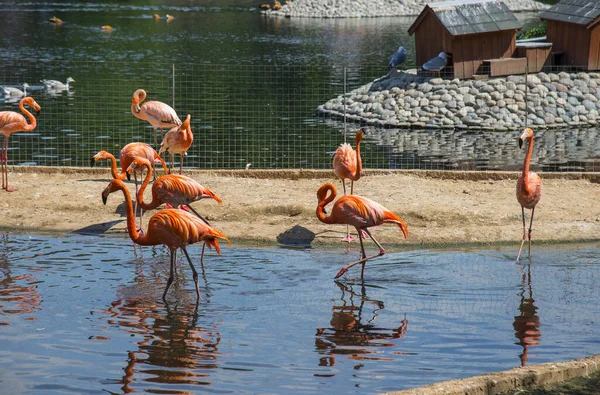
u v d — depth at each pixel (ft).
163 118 51.98
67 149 72.95
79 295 34.09
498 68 92.32
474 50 92.84
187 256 33.68
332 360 27.58
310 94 104.78
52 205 47.16
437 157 73.00
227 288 35.35
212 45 153.58
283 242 42.73
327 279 36.81
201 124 85.81
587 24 90.43
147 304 33.14
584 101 89.97
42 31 171.12
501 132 85.56
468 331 30.35
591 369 26.55
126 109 92.73
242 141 78.18
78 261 39.09
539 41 100.68
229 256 40.37
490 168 68.28
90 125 83.76
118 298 33.81
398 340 29.45
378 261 39.63
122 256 40.11
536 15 202.39
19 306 32.60
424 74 95.91
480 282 36.17
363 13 214.69
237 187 50.24
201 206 46.34
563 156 73.00
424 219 44.62
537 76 92.17
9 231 44.45
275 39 164.76
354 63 131.95
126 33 170.60
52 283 35.63
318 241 42.70
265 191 49.37
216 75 119.14
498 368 26.99
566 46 94.89
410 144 79.15
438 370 26.81
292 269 38.29
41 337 29.30
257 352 28.19
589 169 67.10
